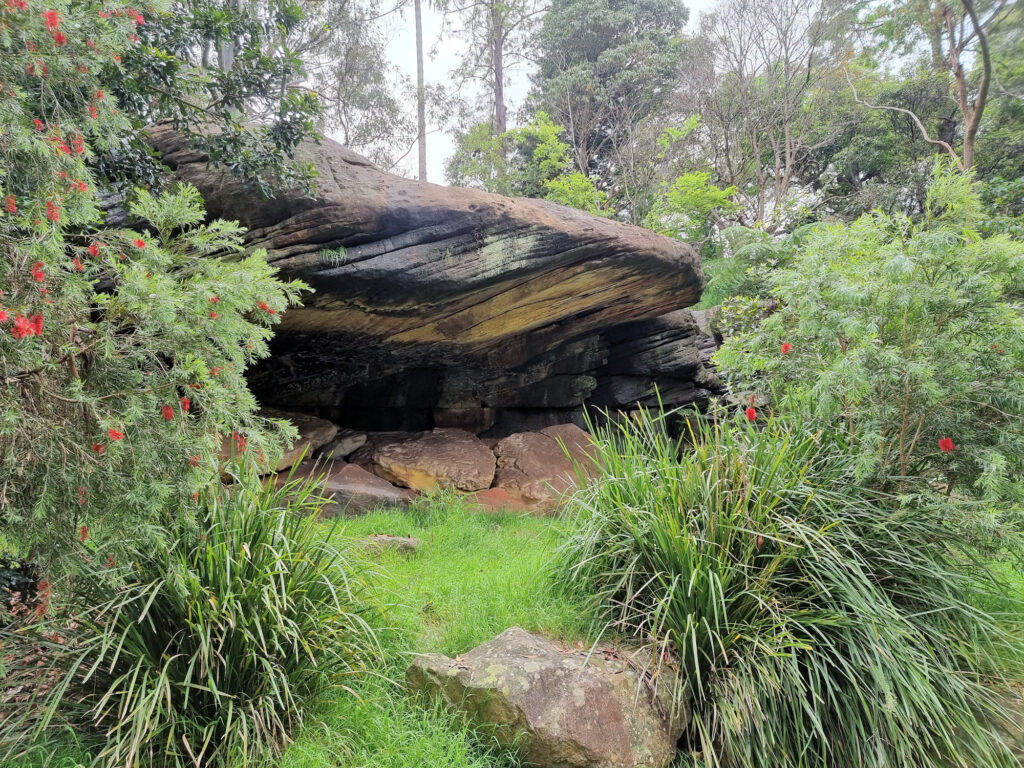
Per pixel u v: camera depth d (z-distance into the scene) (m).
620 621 2.94
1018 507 2.99
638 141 17.64
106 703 2.26
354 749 2.29
